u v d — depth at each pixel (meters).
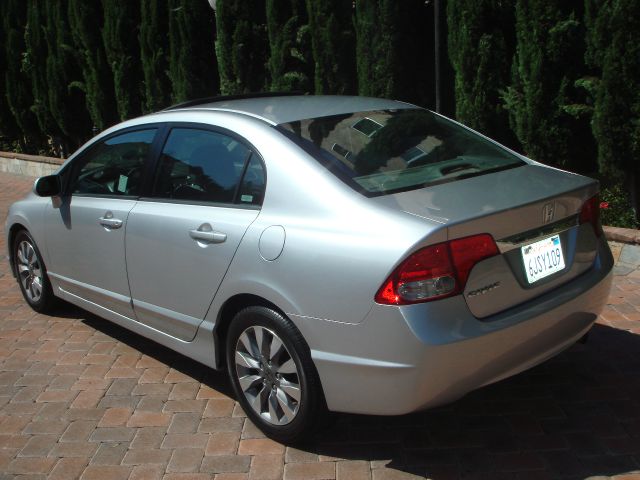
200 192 3.83
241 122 3.77
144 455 3.44
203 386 4.15
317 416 3.27
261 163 3.54
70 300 4.96
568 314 3.28
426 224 2.90
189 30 9.31
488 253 2.99
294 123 3.72
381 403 3.00
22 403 4.01
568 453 3.33
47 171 12.34
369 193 3.20
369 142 3.64
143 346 4.76
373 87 7.23
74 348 4.76
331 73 7.65
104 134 4.68
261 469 3.29
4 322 5.29
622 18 5.33
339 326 3.03
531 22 5.91
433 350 2.83
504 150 3.99
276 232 3.29
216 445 3.51
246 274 3.40
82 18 10.73
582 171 6.50
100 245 4.42
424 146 3.74
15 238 5.51
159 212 3.97
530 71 6.04
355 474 3.22
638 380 3.97
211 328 3.69
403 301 2.86
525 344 3.11
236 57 8.70
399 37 7.10
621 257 5.68
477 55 6.37
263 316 3.35
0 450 3.54
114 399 4.02
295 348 3.23
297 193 3.32
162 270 3.94
